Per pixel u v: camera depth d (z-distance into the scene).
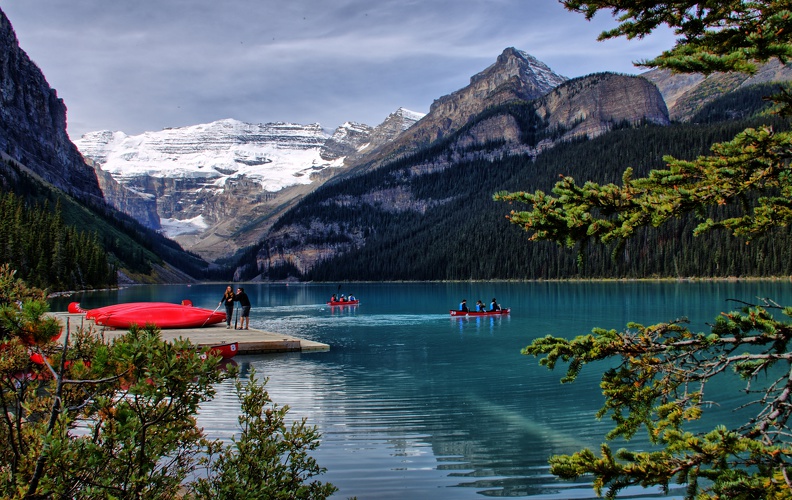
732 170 5.68
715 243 129.25
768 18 4.83
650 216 5.95
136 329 5.82
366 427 15.62
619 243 6.09
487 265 185.25
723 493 5.09
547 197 6.43
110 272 148.00
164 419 5.81
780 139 5.47
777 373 20.98
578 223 6.03
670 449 5.56
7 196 125.88
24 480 5.21
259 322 51.47
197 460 11.38
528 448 13.87
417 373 23.84
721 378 20.62
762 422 5.56
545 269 164.50
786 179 5.70
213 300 97.81
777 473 4.95
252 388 7.91
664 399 6.21
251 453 7.43
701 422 15.46
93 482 5.41
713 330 6.28
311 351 29.66
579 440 14.46
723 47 5.18
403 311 65.06
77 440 5.27
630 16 5.61
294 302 94.06
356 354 29.52
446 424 15.98
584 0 5.51
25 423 5.90
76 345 6.41
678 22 5.43
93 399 6.05
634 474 5.49
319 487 7.79
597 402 18.39
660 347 6.38
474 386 21.16
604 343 6.47
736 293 78.69
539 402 18.52
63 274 114.50
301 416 16.80
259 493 6.94
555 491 11.38
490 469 12.52
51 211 189.38
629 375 6.45
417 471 12.37
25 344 5.74
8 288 6.18
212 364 5.81
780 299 64.56
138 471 5.73
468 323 47.78
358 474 12.20
